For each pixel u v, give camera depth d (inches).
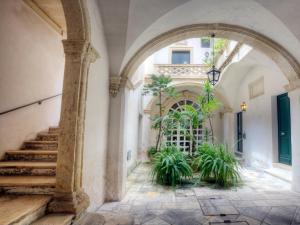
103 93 145.6
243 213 126.7
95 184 131.0
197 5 140.0
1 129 127.3
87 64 109.0
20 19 141.9
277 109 253.4
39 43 164.1
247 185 195.2
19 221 71.3
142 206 141.0
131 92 278.5
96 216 100.4
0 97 125.6
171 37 165.5
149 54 174.4
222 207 137.5
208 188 186.1
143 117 378.3
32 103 154.9
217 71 224.1
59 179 94.3
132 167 289.4
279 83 235.8
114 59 156.7
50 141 147.1
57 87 193.5
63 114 99.3
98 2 129.8
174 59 429.7
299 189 168.4
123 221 99.0
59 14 171.6
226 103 373.1
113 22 139.8
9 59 132.3
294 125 175.0
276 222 114.1
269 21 147.3
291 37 150.2
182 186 193.3
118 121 160.6
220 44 322.3
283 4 132.1
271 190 178.1
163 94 373.7
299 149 169.5
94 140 127.7
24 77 147.1
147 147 371.6
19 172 113.0
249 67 301.6
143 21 141.7
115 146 158.6
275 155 250.8
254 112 299.4
